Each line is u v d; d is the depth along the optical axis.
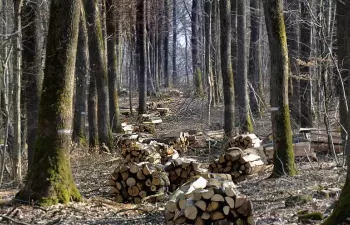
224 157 12.95
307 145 14.20
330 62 14.21
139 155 14.52
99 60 20.00
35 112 12.87
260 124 24.28
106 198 10.95
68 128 9.81
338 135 15.53
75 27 9.86
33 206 9.20
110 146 19.83
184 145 19.08
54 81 9.71
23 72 12.86
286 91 11.51
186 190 7.72
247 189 10.66
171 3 55.91
